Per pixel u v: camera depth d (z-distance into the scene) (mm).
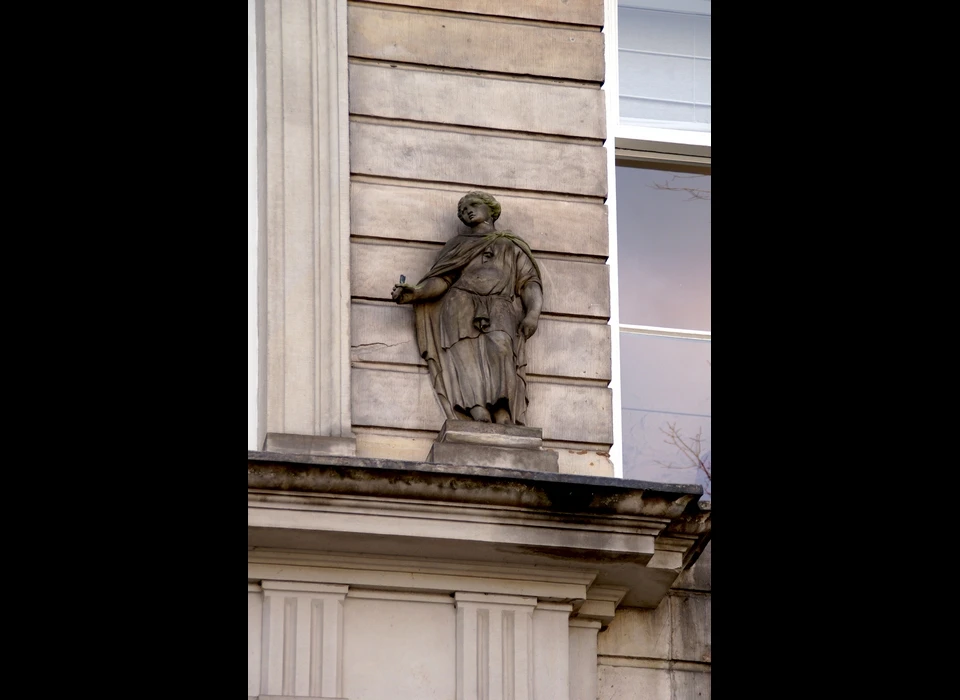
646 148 38000
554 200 35938
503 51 36750
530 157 36125
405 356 33875
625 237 37312
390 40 36312
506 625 31047
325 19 36062
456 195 35531
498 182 35781
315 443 32500
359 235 34812
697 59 39000
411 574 30891
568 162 36281
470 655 30750
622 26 38906
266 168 34812
